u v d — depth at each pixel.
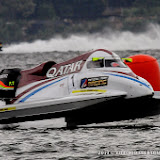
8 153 32.41
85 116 39.81
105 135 36.62
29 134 38.00
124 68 40.91
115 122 40.38
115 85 39.56
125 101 39.62
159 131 37.38
